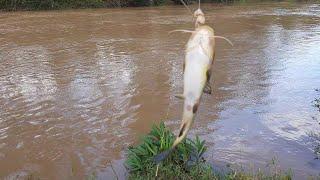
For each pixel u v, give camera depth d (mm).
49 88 11922
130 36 20734
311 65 14758
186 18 27812
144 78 12969
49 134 8797
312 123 9234
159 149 6555
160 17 28375
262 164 7262
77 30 22297
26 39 19609
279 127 9023
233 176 6332
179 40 19531
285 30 23281
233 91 11648
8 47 17766
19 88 11914
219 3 40125
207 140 8320
